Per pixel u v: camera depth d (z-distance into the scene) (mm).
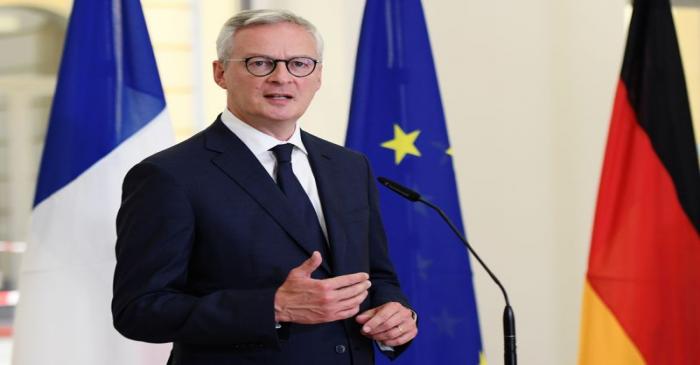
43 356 4129
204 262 3041
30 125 6043
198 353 3035
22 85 6047
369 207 3465
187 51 5531
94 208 4211
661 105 4949
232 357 3008
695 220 4902
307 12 5496
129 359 4242
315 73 3238
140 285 2939
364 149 4742
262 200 3088
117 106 4285
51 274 4164
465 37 5719
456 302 4820
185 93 5520
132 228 3012
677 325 4891
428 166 4801
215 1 5516
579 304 5816
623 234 4934
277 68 3146
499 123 5754
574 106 5805
